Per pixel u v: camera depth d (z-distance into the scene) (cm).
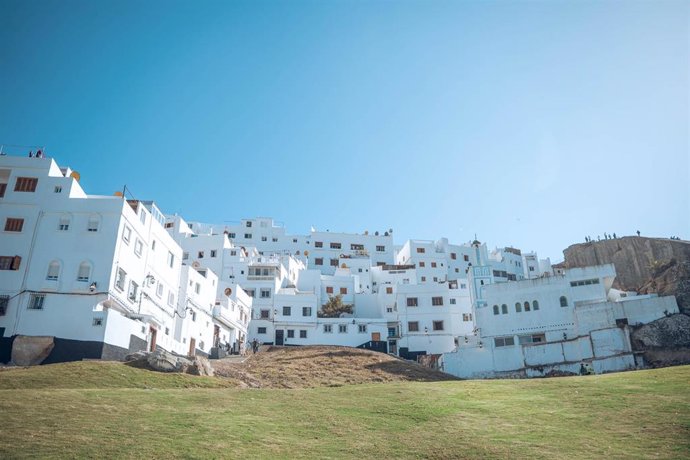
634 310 5634
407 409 2464
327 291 9175
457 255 11412
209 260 8438
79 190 4653
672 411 2262
